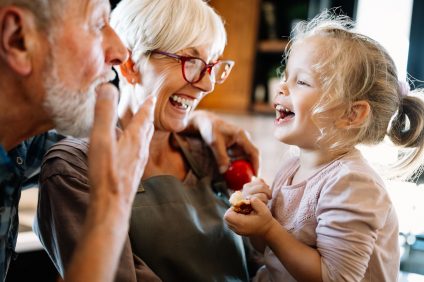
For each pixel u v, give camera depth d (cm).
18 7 79
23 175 104
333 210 104
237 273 127
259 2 232
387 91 115
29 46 81
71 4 84
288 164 129
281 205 119
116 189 76
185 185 133
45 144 128
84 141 118
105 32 95
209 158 143
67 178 108
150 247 116
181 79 121
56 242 108
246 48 236
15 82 84
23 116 89
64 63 85
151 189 123
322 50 113
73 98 88
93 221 74
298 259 103
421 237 150
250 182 126
